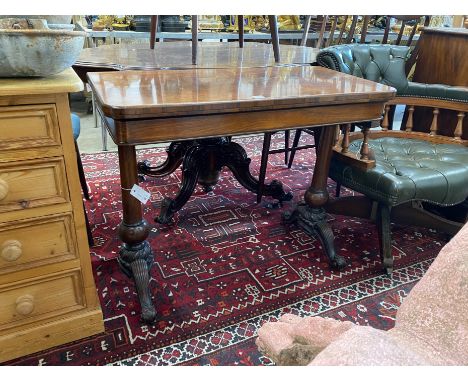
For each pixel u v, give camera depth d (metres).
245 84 1.29
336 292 1.48
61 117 0.94
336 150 1.60
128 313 1.33
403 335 0.46
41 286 1.10
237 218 1.98
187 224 1.91
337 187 2.26
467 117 1.86
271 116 1.15
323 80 1.42
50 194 1.00
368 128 1.44
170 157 2.08
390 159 1.63
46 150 0.95
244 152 2.03
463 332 0.43
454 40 1.85
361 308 1.41
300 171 2.59
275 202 2.16
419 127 2.05
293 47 2.41
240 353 1.20
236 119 1.10
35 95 0.88
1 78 0.91
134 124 0.99
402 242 1.83
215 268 1.59
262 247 1.75
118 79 1.26
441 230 1.79
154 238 1.78
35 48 0.86
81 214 1.07
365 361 0.39
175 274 1.54
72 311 1.18
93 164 2.52
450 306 0.45
